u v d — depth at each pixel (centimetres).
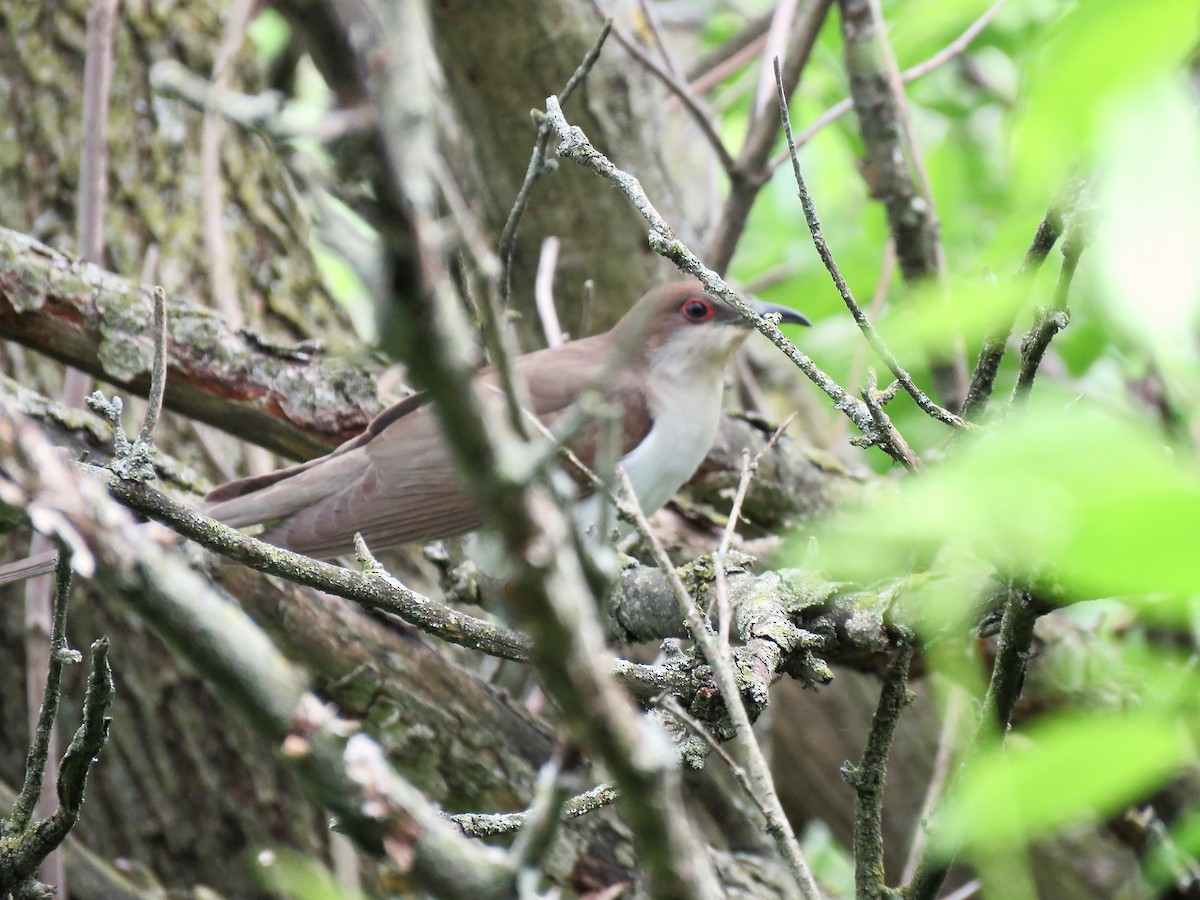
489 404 214
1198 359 674
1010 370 910
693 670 485
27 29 957
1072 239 441
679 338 887
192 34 960
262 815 868
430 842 267
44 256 732
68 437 676
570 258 985
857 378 859
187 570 313
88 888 754
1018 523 217
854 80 838
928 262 827
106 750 875
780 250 1184
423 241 171
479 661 930
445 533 789
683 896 250
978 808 251
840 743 972
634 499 402
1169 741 250
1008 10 1027
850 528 266
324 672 689
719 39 1278
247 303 941
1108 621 834
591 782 697
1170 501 200
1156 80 268
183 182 945
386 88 164
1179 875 658
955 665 646
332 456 801
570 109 940
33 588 709
